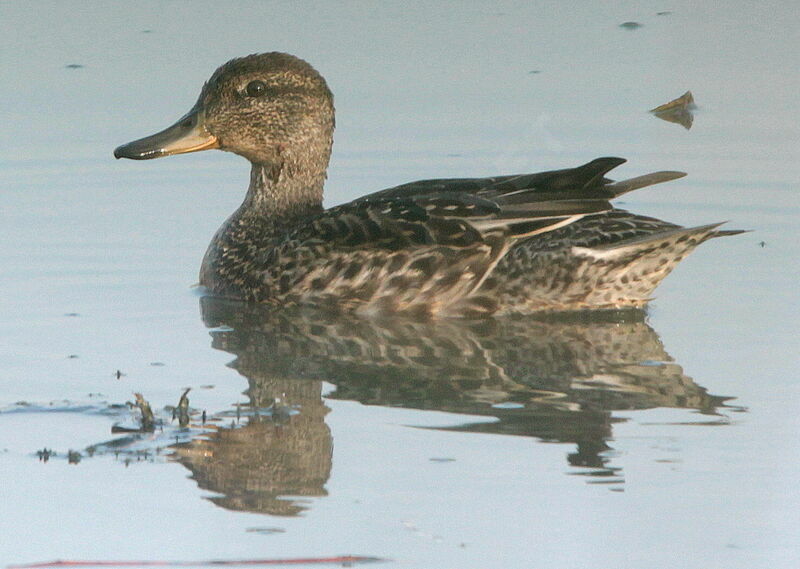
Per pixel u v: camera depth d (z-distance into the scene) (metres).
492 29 19.97
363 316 12.90
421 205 12.77
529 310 12.80
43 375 11.29
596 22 20.16
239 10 20.47
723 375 11.21
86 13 20.33
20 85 18.12
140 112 17.39
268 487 9.27
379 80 18.41
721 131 16.97
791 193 15.40
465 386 11.12
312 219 13.37
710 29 19.78
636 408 10.55
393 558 8.39
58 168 16.41
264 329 12.56
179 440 10.03
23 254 14.18
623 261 12.58
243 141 14.09
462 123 17.28
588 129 17.06
